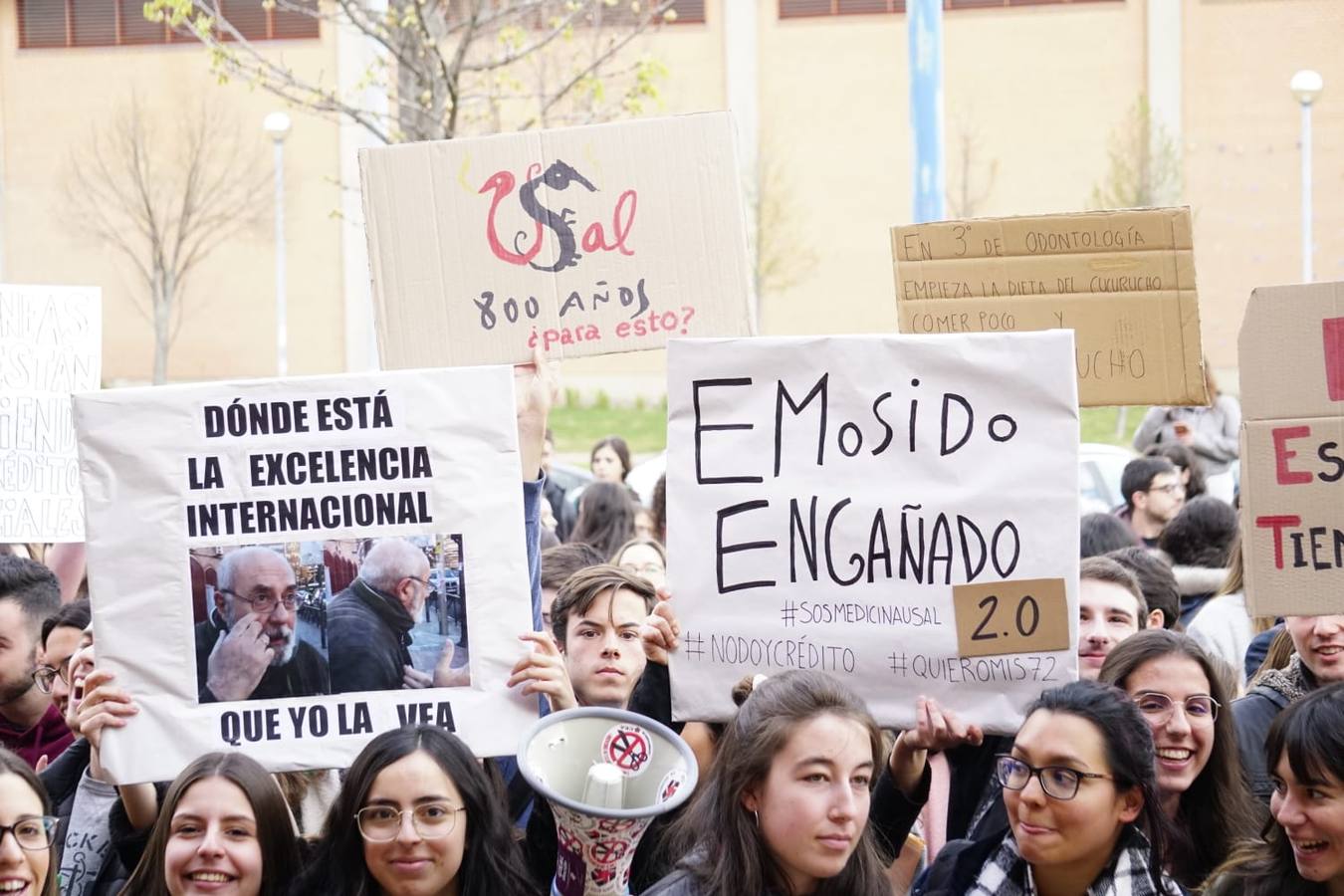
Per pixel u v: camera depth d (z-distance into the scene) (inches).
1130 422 1050.7
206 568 153.6
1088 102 1122.7
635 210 176.4
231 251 1141.1
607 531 323.3
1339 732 132.4
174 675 152.5
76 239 1138.0
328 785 171.0
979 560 154.3
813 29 1141.1
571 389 1220.5
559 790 136.9
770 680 136.2
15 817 133.9
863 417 156.7
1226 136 1103.6
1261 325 157.5
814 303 1151.6
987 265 179.6
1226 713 159.0
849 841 129.2
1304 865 134.9
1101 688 132.1
